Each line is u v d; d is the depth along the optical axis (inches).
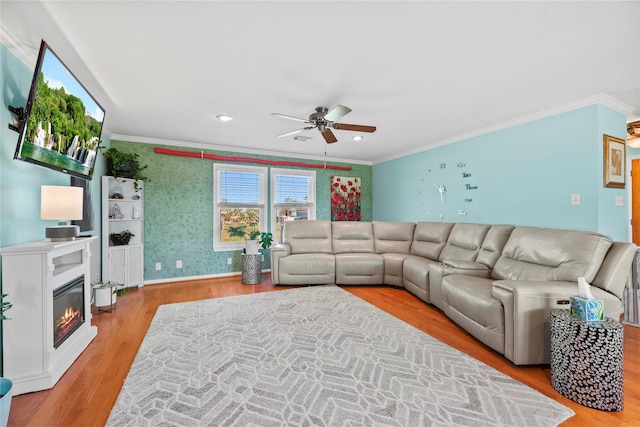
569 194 118.2
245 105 118.7
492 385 69.4
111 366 77.9
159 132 157.8
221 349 87.0
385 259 166.2
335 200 230.5
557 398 64.9
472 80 97.8
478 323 90.7
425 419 57.7
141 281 159.2
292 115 130.0
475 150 157.0
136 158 165.2
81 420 57.8
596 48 79.2
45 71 66.4
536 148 129.2
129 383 69.6
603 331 60.9
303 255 170.1
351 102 116.2
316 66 88.1
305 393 66.0
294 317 113.7
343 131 157.1
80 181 112.9
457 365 78.5
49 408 61.2
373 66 88.3
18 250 65.8
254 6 62.4
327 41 75.4
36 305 68.1
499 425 56.0
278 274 163.2
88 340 90.1
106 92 105.3
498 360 82.1
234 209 195.2
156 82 97.7
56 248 72.1
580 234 91.7
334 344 90.6
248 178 199.0
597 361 61.0
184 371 75.0
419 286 137.8
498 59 84.7
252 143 182.9
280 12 64.3
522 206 134.9
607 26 69.6
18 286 66.5
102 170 146.1
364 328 103.3
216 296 144.0
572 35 73.2
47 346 68.8
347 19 66.7
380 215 237.5
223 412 59.6
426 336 97.0
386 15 65.3
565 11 64.4
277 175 209.8
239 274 194.2
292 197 214.8
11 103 69.5
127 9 62.8
